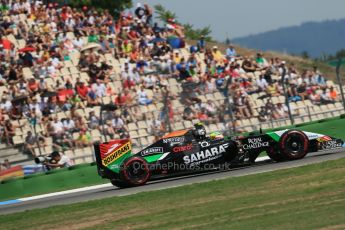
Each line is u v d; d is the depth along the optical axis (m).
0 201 56.03
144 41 83.12
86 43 80.62
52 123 64.06
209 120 65.31
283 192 37.09
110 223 35.00
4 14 81.50
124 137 63.16
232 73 78.88
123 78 74.56
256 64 82.06
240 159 49.44
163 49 83.31
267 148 49.72
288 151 49.09
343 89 73.69
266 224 29.66
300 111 70.56
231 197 37.91
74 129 64.38
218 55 84.62
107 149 48.50
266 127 67.25
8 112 65.56
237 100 66.62
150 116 64.38
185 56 85.38
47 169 61.00
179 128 64.56
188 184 45.06
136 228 32.88
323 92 72.75
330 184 37.28
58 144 63.56
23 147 63.06
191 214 34.50
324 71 99.25
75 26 82.44
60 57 76.88
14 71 71.56
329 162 45.06
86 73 75.88
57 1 102.38
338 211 30.28
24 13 82.88
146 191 44.47
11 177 60.38
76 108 67.75
